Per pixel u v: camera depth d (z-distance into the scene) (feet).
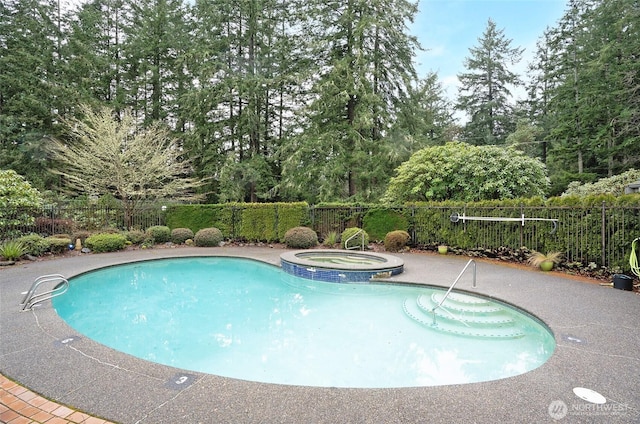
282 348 15.49
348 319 19.30
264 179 68.85
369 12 60.13
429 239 40.32
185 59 67.21
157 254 39.06
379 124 64.34
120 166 49.62
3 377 10.57
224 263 36.73
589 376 10.65
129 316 20.17
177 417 8.57
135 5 73.46
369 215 45.34
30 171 62.39
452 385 10.21
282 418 8.55
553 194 69.67
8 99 64.39
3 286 22.67
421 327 17.81
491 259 34.40
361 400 9.39
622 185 44.01
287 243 44.45
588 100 65.10
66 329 14.73
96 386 10.03
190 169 65.00
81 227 46.37
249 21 67.87
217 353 15.02
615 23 61.21
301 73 61.87
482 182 40.34
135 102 71.56
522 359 13.93
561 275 26.40
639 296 20.03
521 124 85.35
